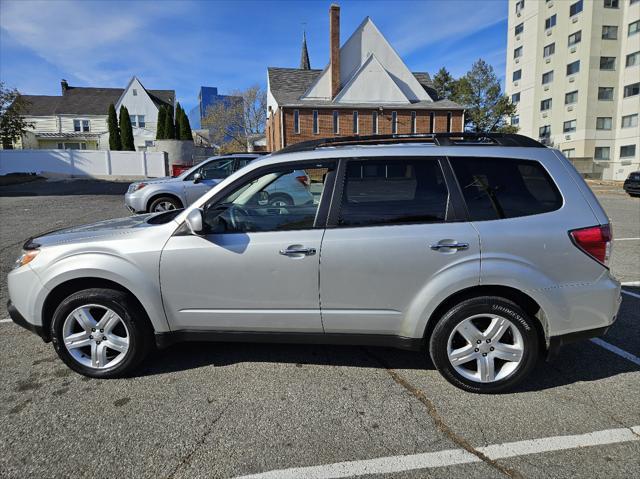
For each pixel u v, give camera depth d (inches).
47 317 130.9
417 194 121.2
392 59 1250.6
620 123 1449.3
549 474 90.5
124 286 124.5
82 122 1823.3
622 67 1434.5
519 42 1788.9
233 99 2194.9
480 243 115.6
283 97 1230.3
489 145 125.6
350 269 118.5
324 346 153.5
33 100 1855.3
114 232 131.7
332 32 1184.8
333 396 121.0
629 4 1400.1
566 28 1515.7
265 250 120.7
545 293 115.6
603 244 117.0
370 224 120.1
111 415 112.1
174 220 127.9
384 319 120.5
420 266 116.7
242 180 125.9
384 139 134.8
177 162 1268.5
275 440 102.0
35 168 1101.7
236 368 137.3
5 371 135.7
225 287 123.3
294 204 124.2
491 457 96.0
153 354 147.5
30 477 90.4
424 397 120.3
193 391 123.8
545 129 1651.1
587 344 154.3
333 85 1204.5
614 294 118.5
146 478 90.1
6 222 410.3
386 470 92.0
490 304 117.0
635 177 792.3
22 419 110.3
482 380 120.3
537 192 120.5
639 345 153.2
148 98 1843.0
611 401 117.6
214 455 96.9
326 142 136.1
